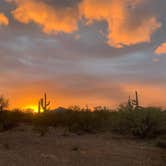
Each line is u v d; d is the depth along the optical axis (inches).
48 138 740.0
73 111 997.8
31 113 1086.4
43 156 516.1
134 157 546.3
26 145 622.2
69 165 464.4
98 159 513.3
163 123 833.5
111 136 832.3
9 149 572.1
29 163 463.5
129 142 749.3
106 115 1022.4
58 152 557.9
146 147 673.0
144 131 821.2
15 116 979.9
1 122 895.7
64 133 836.0
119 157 538.3
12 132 834.8
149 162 511.5
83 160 501.4
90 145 655.8
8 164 450.6
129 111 896.9
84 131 915.4
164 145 684.1
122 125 886.4
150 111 852.0
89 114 967.6
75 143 673.6
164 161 523.2
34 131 863.1
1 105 913.5
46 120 946.7
